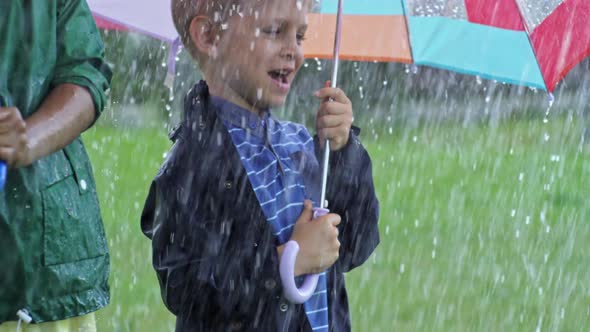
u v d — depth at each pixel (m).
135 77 16.81
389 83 19.14
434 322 7.13
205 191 3.74
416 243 9.67
